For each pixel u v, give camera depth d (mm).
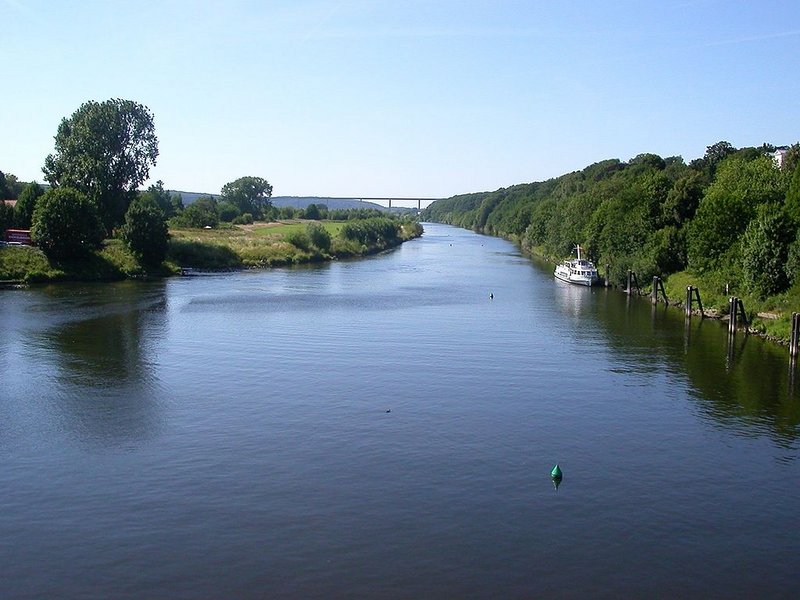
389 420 35906
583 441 33438
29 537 23984
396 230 198125
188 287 87375
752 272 62500
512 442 33125
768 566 22719
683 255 84562
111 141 108750
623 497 27516
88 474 29000
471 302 77438
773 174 84875
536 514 25938
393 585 21266
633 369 46781
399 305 74312
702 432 34844
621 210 100062
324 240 139875
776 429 35312
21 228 103750
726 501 27328
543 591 21125
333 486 28031
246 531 24406
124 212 110000
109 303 71875
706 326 63156
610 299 81438
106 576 21672
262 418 35938
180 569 22047
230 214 196875
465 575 21859
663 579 21891
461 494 27500
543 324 63562
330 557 22781
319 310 69938
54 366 45531
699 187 90812
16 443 32281
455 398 39812
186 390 40625
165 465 29922
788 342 54156
